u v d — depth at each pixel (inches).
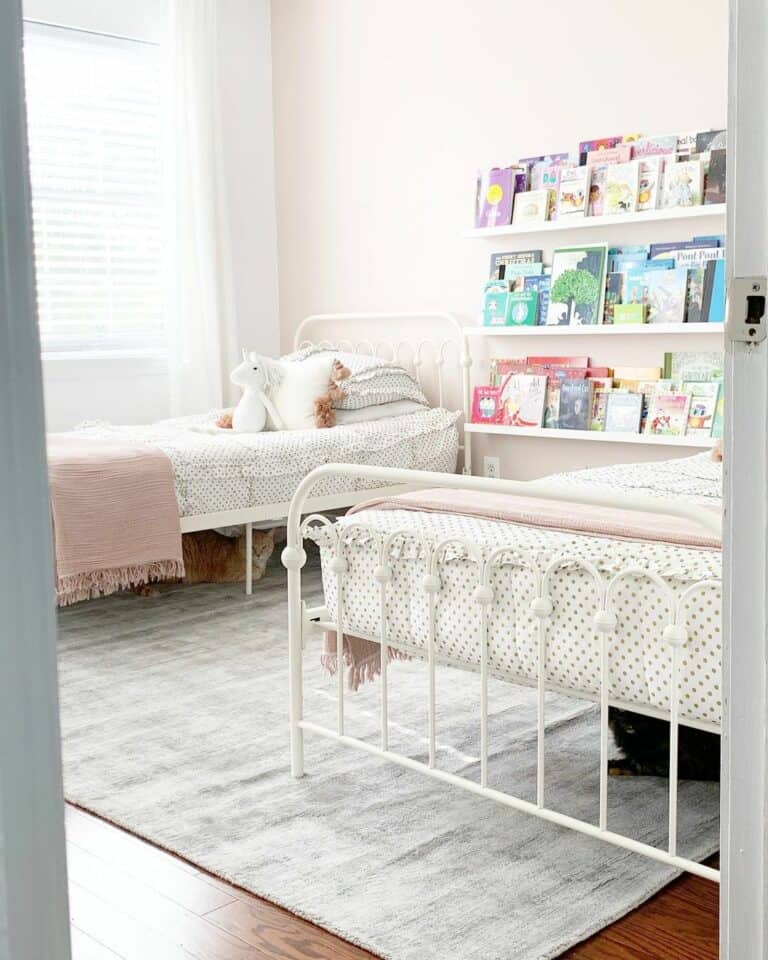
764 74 39.9
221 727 108.3
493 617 82.4
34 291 28.4
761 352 41.3
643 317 156.3
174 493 144.9
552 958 67.1
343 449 166.2
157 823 87.3
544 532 86.4
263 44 209.3
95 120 190.9
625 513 90.7
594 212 161.6
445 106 184.1
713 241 150.4
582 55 165.5
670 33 155.3
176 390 197.3
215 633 141.5
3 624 28.1
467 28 179.5
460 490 106.1
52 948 29.4
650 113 158.7
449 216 185.5
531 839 82.8
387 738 89.4
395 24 189.5
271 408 174.9
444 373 189.3
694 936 69.4
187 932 71.5
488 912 72.5
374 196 196.7
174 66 192.4
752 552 42.1
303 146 207.5
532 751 99.9
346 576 93.5
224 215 199.8
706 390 152.2
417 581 88.0
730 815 43.6
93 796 92.7
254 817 88.0
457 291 185.9
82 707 115.0
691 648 71.4
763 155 40.3
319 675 123.9
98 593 137.6
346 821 86.8
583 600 76.9
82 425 176.7
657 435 155.5
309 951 69.0
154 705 115.1
